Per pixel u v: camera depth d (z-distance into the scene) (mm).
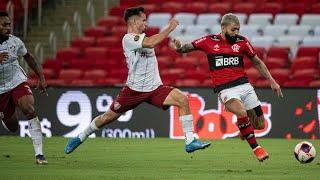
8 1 86312
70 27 89062
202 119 62562
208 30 84000
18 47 38281
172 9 89312
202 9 88875
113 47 84062
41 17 90250
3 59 37219
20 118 64625
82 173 33344
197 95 62750
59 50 83375
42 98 64750
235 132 62094
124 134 63875
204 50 38562
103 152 47406
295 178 31109
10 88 38125
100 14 92188
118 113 38969
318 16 85375
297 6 87625
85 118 63938
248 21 85875
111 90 63594
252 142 36656
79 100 64125
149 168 36312
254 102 38688
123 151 48344
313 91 61969
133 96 38062
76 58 82812
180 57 80250
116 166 37406
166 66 78625
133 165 38125
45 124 64562
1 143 55375
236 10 88000
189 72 75438
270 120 62281
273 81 38594
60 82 77375
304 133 61781
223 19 38062
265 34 83812
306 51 78938
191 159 42406
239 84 38062
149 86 37812
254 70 75312
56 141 57812
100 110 63594
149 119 63469
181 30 84625
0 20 37500
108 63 80125
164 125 63219
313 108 61844
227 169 35844
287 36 82000
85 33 87188
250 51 38188
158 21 86688
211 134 62406
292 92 62219
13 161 40000
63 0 92000
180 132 62750
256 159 42281
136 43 36719
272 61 76750
